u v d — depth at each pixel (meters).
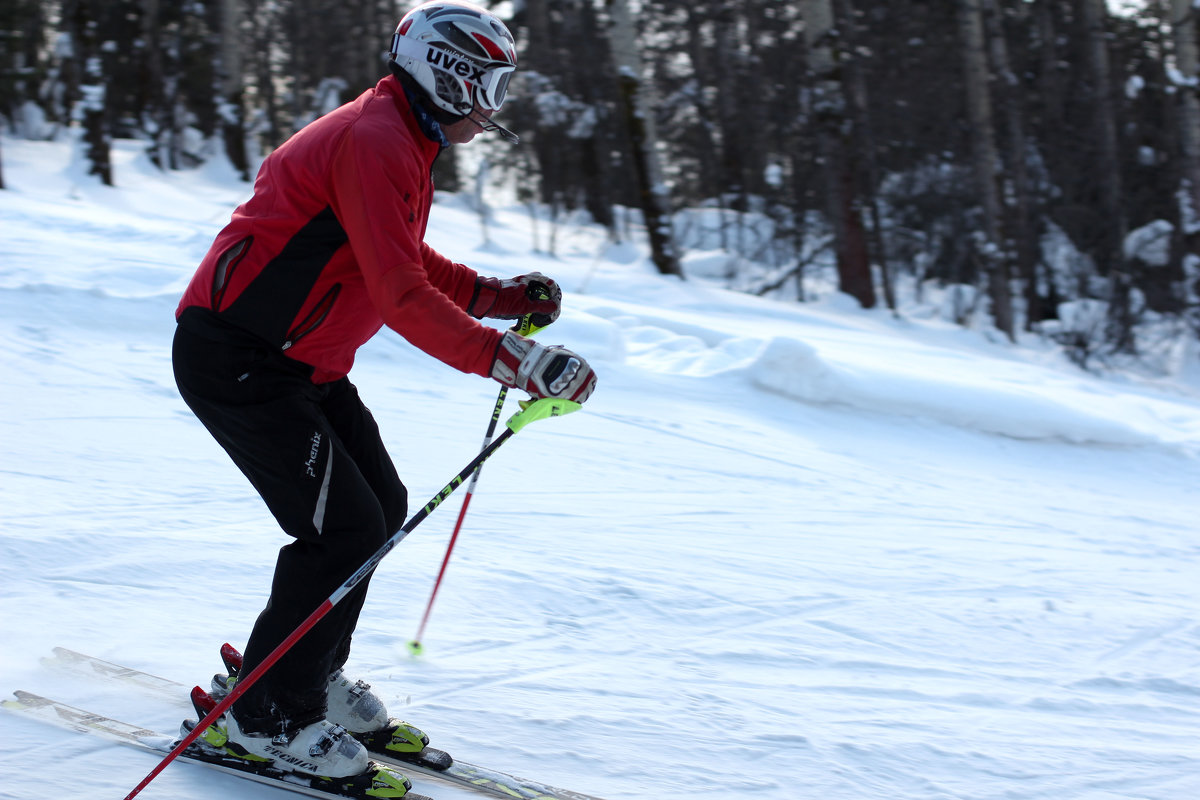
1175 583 4.67
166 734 2.21
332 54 18.78
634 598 3.57
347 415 2.18
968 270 14.78
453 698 2.61
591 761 2.37
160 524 3.66
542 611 3.33
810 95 12.90
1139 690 3.28
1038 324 13.75
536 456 5.42
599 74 15.50
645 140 11.94
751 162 17.16
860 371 7.61
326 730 2.08
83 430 4.65
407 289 1.84
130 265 6.97
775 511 5.12
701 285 11.79
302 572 2.00
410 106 2.00
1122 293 12.67
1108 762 2.69
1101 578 4.61
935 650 3.46
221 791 2.02
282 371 1.98
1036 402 7.67
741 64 16.52
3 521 3.44
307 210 1.90
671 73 17.72
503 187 16.86
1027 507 5.96
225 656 2.37
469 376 6.58
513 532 4.19
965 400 7.55
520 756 2.35
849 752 2.58
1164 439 7.87
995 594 4.18
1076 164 14.45
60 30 17.17
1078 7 16.72
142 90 17.84
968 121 14.02
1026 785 2.51
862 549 4.64
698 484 5.41
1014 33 17.39
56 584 3.00
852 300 12.48
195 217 12.52
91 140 13.70
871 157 12.95
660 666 3.02
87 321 6.11
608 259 13.45
